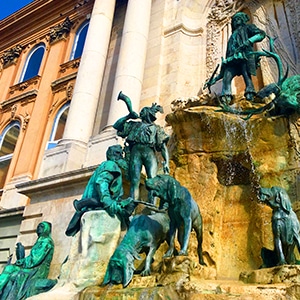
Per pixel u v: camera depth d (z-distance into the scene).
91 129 13.59
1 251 14.08
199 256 7.23
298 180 7.96
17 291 8.57
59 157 12.30
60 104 19.72
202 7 15.39
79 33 22.22
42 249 9.40
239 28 10.68
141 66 13.77
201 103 10.45
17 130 21.16
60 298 6.48
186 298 4.98
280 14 12.79
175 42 14.47
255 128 8.47
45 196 11.10
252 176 8.70
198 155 9.09
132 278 6.21
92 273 7.17
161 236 6.91
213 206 8.76
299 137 8.15
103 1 16.55
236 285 5.29
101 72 14.91
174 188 6.87
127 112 12.29
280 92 8.46
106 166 8.35
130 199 7.79
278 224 6.50
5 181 19.06
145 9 15.10
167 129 11.96
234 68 10.25
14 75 24.08
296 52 11.68
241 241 8.38
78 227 7.95
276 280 5.66
